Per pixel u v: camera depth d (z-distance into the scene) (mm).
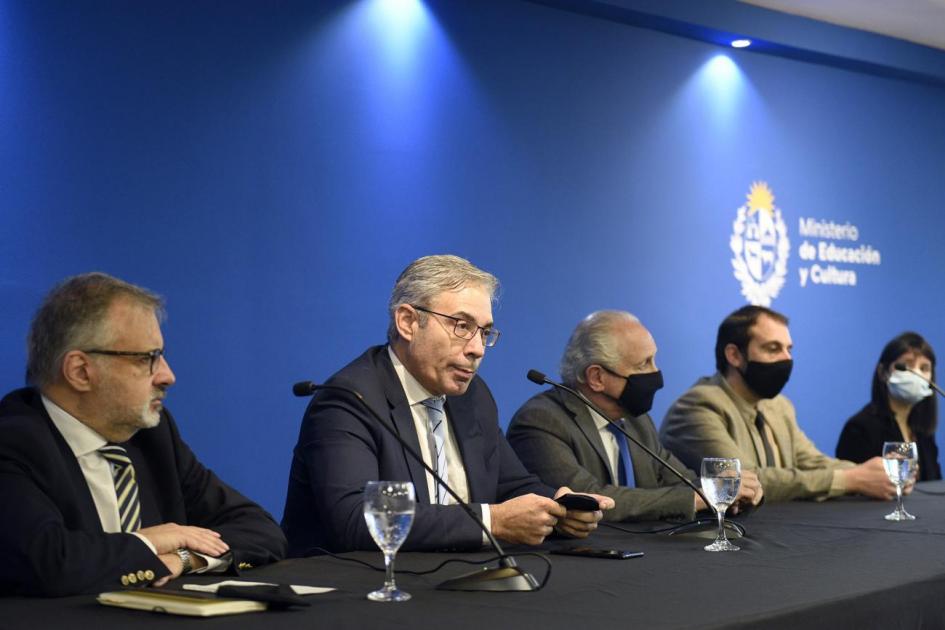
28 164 4086
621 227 5828
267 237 4656
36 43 4117
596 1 5527
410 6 5113
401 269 5039
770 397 3908
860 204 6984
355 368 2715
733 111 6367
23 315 4047
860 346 6938
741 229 6355
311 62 4809
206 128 4512
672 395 6004
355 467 2506
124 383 2150
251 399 4594
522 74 5484
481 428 2930
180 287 4422
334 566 2137
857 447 4645
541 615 1596
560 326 5566
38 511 1906
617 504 2988
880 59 6797
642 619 1563
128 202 4309
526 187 5473
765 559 2207
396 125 5051
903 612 1883
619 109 5852
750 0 6133
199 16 4508
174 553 2035
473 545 2320
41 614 1638
